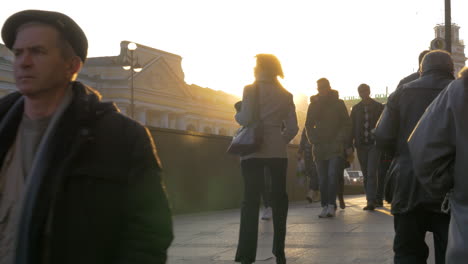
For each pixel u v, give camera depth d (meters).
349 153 9.61
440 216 3.42
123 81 70.75
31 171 1.64
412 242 3.52
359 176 63.81
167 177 9.31
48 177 1.60
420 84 3.60
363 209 9.43
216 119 85.94
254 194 4.75
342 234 6.46
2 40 1.76
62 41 1.73
